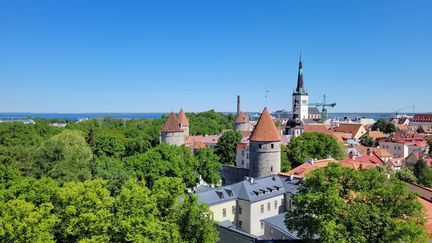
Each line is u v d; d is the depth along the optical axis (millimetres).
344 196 37188
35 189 35125
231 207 60281
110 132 136375
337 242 30250
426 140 143000
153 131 150250
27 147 83500
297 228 37094
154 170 60906
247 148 105188
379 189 34812
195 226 35938
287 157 93125
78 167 56188
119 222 32094
